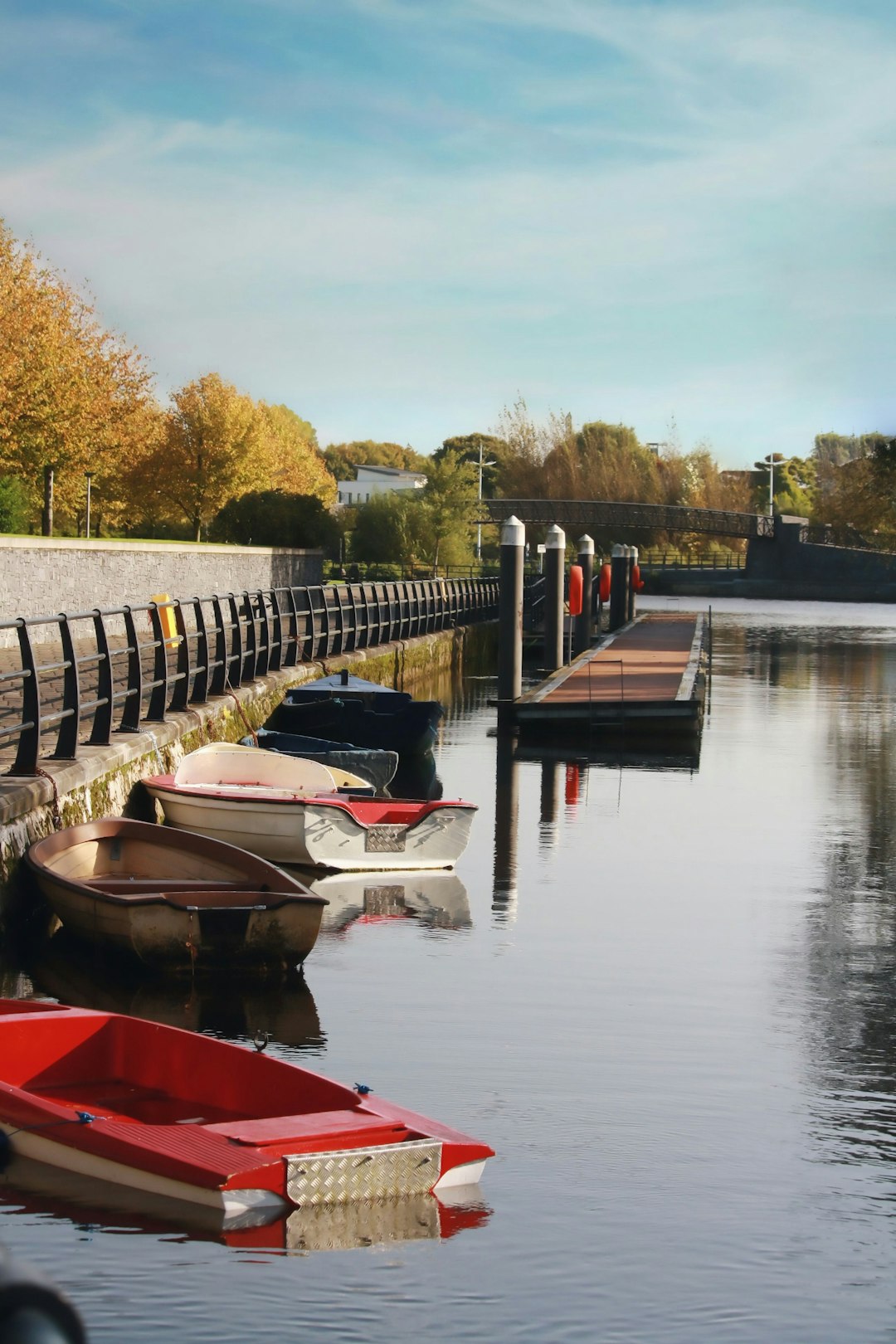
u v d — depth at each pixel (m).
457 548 75.94
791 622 60.59
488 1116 6.82
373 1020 8.45
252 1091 5.94
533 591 51.56
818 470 128.00
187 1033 6.20
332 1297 4.80
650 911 11.62
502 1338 4.59
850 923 11.24
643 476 108.12
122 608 14.67
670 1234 5.50
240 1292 4.78
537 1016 8.59
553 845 14.52
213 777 14.73
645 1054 7.89
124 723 15.12
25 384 41.59
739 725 24.98
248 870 10.32
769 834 15.15
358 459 182.00
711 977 9.59
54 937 10.42
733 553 107.62
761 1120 6.87
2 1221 5.11
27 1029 6.22
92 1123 5.34
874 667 37.34
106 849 11.02
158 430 64.44
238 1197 5.02
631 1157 6.32
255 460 67.12
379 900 11.91
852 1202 5.88
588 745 22.47
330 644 28.34
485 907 11.72
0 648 26.17
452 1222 5.52
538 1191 5.87
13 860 10.19
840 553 91.06
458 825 13.34
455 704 29.80
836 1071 7.65
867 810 16.70
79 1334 1.45
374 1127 5.42
